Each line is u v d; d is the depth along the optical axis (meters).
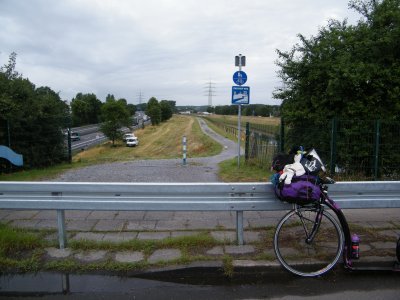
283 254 4.33
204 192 4.47
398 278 4.00
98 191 4.46
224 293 3.70
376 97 9.84
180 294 3.68
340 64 9.73
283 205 4.54
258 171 11.39
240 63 12.37
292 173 3.96
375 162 9.42
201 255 4.29
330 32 10.97
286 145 11.33
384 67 9.91
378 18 10.48
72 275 4.04
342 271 4.13
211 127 64.88
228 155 20.02
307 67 10.91
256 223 5.48
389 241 4.77
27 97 15.19
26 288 3.79
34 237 4.66
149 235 5.00
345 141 9.67
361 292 3.70
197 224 5.47
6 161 13.57
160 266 4.10
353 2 11.51
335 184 4.45
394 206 4.58
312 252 4.37
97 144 53.88
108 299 3.59
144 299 3.58
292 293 3.69
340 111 10.39
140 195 4.52
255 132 13.76
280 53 11.50
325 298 3.58
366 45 10.19
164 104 115.75
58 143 16.75
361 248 4.53
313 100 10.66
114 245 4.56
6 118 13.43
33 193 4.52
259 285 3.87
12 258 4.29
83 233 5.08
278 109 12.11
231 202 4.50
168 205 4.50
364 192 4.52
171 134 61.50
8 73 15.37
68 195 4.51
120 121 50.59
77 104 108.75
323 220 5.22
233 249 4.51
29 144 15.02
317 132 10.34
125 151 43.09
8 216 5.88
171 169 12.46
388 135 9.52
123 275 4.04
